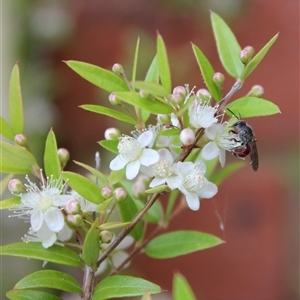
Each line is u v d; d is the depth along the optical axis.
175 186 0.23
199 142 0.24
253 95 0.24
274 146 0.37
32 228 0.24
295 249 0.36
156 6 0.40
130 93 0.23
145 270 0.37
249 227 0.36
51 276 0.24
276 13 0.38
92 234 0.23
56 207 0.24
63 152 0.25
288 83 0.37
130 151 0.24
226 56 0.25
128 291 0.23
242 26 0.39
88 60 0.40
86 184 0.23
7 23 0.40
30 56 0.41
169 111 0.23
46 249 0.24
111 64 0.40
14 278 0.35
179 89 0.23
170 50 0.39
